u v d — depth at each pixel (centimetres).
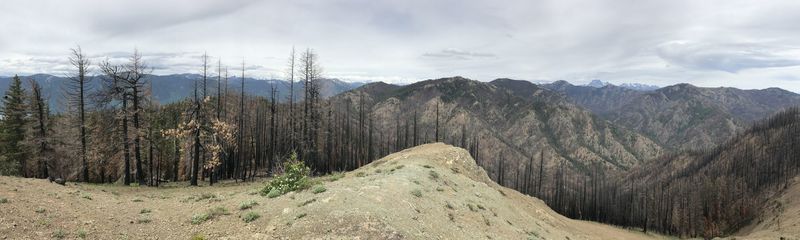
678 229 12888
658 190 17650
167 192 3309
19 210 1550
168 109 6619
